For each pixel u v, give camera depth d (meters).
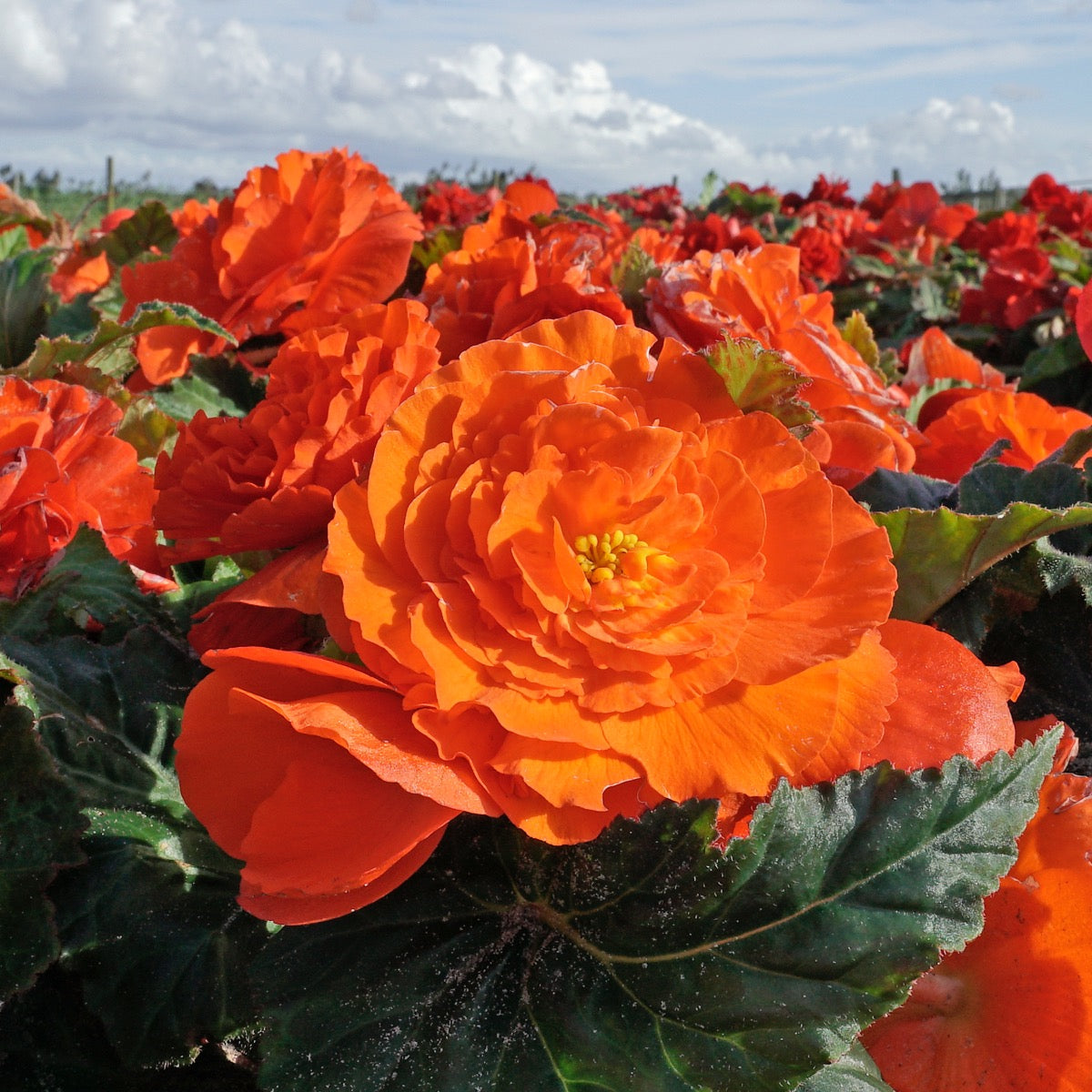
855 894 0.22
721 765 0.22
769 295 0.43
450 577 0.23
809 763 0.22
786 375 0.30
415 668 0.22
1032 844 0.26
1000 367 1.24
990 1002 0.26
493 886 0.25
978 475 0.37
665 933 0.23
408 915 0.25
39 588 0.31
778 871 0.22
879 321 1.50
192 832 0.28
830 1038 0.21
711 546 0.24
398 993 0.23
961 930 0.22
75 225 1.16
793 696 0.23
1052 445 0.47
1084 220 2.02
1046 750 0.24
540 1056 0.22
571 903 0.24
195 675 0.31
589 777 0.22
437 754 0.22
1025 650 0.37
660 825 0.23
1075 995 0.25
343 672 0.22
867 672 0.24
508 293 0.44
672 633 0.23
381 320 0.32
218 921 0.27
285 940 0.24
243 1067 0.27
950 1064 0.26
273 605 0.27
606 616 0.23
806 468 0.25
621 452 0.24
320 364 0.31
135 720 0.29
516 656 0.22
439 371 0.26
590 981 0.23
